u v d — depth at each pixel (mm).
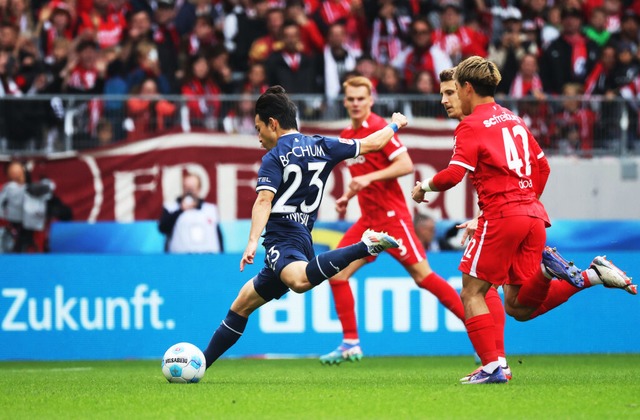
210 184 42750
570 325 42969
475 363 37156
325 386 25328
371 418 18312
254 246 23578
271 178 24031
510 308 26266
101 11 53125
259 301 25984
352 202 42969
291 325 41562
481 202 24078
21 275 40969
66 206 42156
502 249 23766
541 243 24328
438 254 42094
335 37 50125
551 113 44094
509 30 52656
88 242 42156
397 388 24359
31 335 40906
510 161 23766
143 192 42500
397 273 41844
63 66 48438
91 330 41188
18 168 41875
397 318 41781
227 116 43219
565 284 25859
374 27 54062
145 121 42656
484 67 24297
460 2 56938
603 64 52562
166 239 42531
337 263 23250
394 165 33219
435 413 19016
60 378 30344
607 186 43969
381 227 33781
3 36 47844
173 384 26203
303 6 53906
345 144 25031
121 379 29359
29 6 52781
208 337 41531
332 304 41750
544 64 52031
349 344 35250
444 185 23844
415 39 51750
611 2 59125
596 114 44312
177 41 51750
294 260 24062
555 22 56406
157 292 41438
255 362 38844
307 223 24797
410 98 43406
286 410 19719
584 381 26469
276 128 24781
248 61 52125
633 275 43156
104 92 48219
